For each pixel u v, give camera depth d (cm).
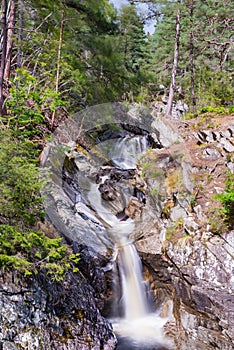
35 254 434
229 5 1648
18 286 428
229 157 846
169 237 689
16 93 623
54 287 483
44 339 425
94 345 490
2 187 409
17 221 445
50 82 966
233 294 557
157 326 643
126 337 596
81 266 602
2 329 389
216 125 1057
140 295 702
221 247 607
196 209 708
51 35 1098
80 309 511
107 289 652
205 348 547
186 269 613
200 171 834
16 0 841
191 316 592
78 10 1147
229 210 650
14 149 462
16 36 927
